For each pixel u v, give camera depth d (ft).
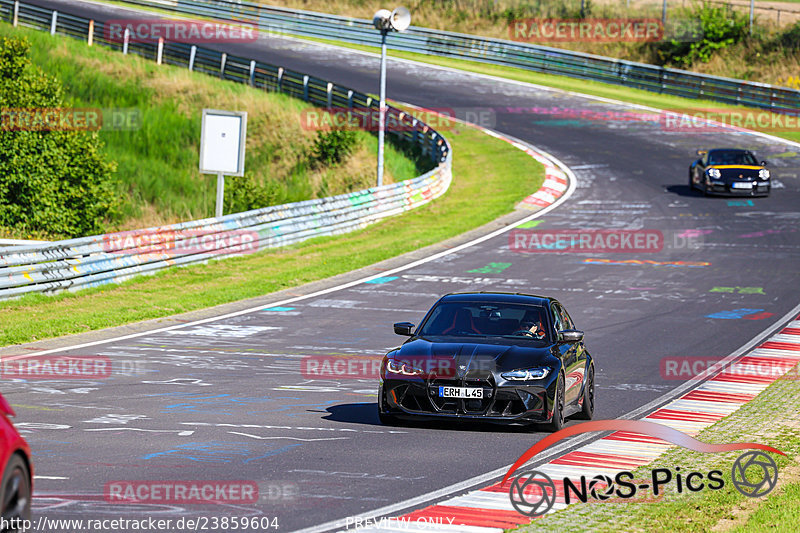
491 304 123.24
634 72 623.77
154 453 95.04
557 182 406.62
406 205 361.10
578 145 479.00
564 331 116.78
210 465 90.79
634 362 165.68
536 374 108.99
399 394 110.32
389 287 244.83
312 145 465.06
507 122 525.75
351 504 78.33
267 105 499.51
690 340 185.57
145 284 240.73
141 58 570.87
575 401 119.65
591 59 640.58
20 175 330.13
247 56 635.25
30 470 56.95
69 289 225.35
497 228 327.67
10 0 644.27
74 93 503.20
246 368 154.71
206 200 410.52
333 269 266.98
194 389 135.54
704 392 141.38
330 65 636.48
